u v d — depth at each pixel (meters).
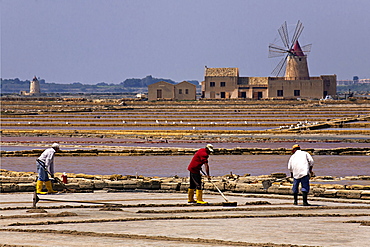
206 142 147.62
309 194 63.38
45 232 35.91
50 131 171.62
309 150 119.44
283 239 33.19
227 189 67.31
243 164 105.62
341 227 38.38
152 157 117.19
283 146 135.00
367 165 102.75
